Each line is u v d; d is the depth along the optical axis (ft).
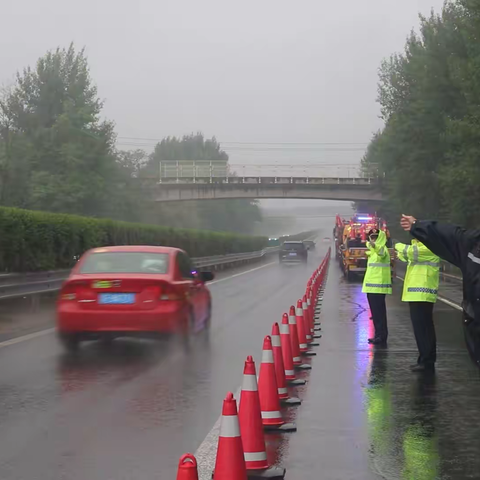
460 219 173.47
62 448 22.93
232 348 45.01
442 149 194.70
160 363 39.22
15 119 267.80
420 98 197.36
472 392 32.12
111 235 130.93
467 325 17.15
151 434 24.61
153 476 20.18
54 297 86.63
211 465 21.22
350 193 322.75
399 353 44.09
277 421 25.46
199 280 48.93
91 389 32.04
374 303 48.47
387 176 264.11
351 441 23.89
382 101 246.68
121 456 22.07
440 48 191.62
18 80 269.03
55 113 268.62
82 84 270.05
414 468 20.92
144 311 41.01
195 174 322.34
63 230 107.86
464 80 149.59
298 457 22.04
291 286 111.75
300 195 324.19
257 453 20.51
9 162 220.43
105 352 43.14
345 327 57.88
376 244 48.47
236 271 176.14
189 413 27.55
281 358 30.09
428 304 38.37
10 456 22.07
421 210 214.69
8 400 29.84
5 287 75.15
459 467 20.99
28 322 59.77
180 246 184.34
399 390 32.53
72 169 238.89
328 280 135.64
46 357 41.19
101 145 247.91
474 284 16.97
